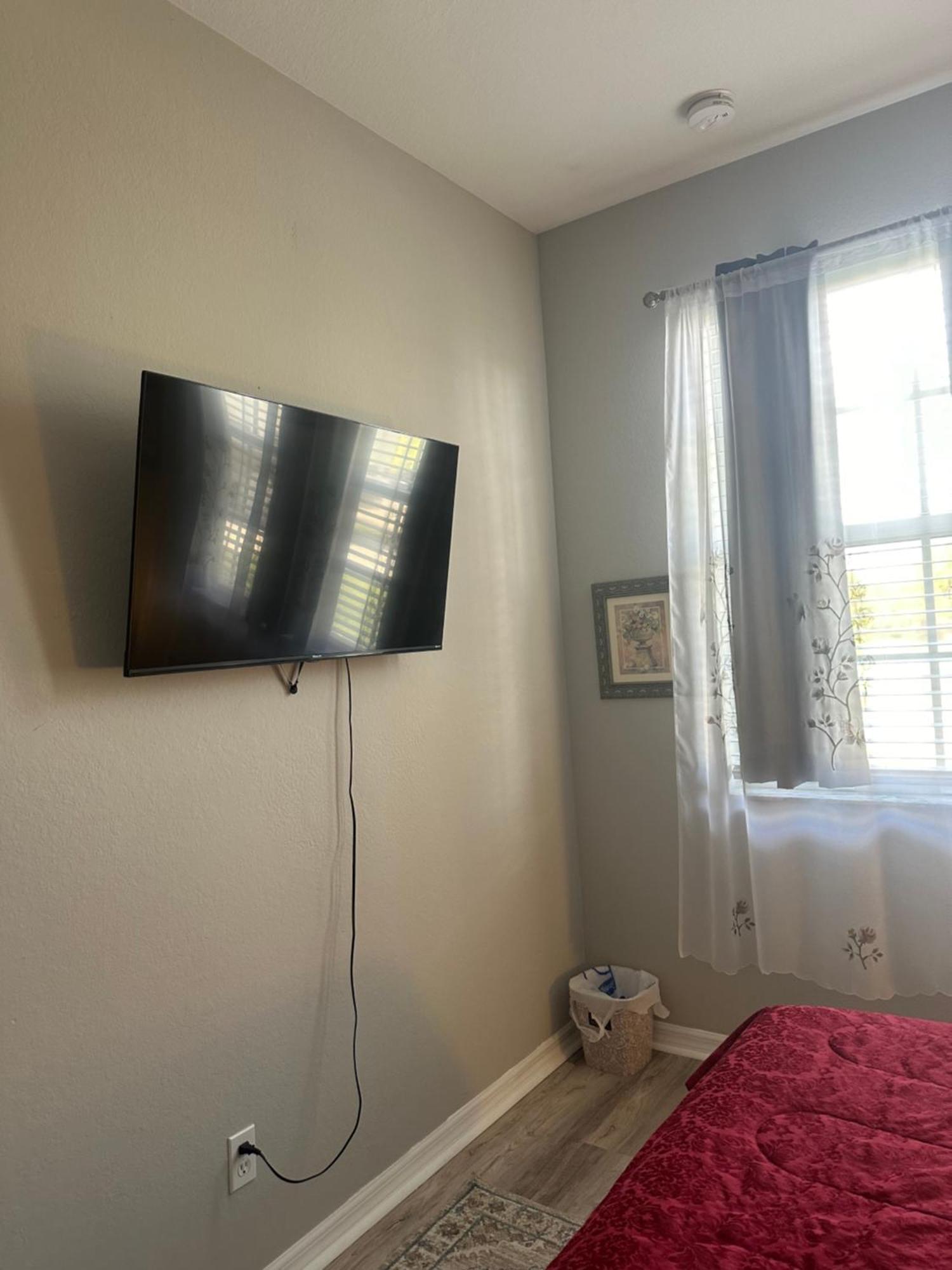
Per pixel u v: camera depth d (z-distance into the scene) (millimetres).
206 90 2051
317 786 2234
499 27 2143
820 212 2740
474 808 2777
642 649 3102
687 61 2342
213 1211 1922
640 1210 1323
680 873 2943
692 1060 3016
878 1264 1166
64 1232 1651
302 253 2281
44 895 1650
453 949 2652
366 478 2215
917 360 2547
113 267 1832
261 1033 2051
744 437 2734
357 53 2201
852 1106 1542
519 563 3066
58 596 1705
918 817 2568
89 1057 1707
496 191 2951
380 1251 2170
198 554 1809
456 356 2822
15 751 1621
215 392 1812
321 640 2131
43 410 1696
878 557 2619
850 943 2609
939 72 2469
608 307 3145
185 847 1905
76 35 1785
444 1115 2562
